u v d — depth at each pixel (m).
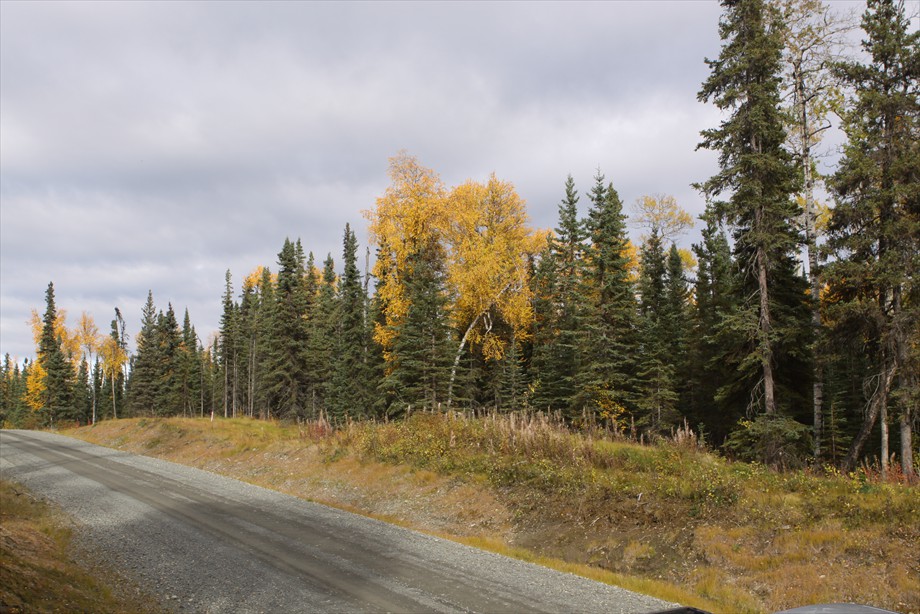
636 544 12.36
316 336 46.91
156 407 70.50
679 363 30.78
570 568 11.32
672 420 27.06
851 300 18.22
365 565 10.02
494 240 33.78
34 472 21.78
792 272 21.61
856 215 17.42
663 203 44.62
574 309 31.84
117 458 26.81
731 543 11.34
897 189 16.62
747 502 12.23
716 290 30.23
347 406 36.00
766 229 19.23
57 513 14.09
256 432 31.31
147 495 16.81
